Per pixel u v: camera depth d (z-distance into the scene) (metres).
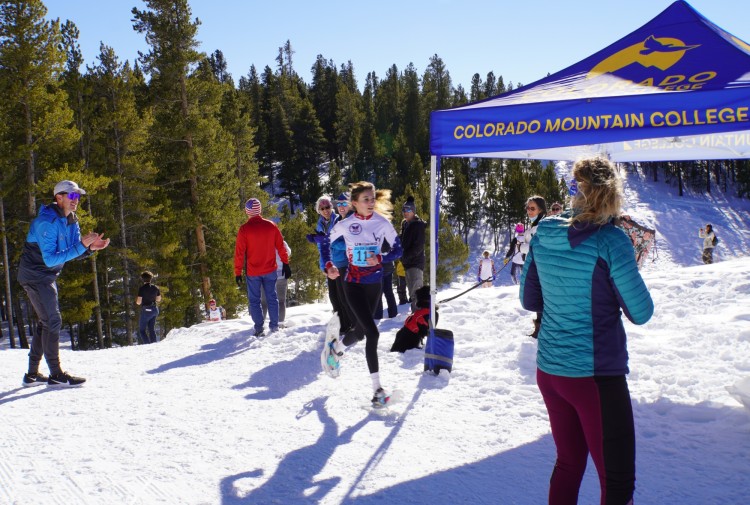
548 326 2.36
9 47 22.53
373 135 93.38
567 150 7.49
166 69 28.09
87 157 28.28
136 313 30.94
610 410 2.19
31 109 23.69
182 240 30.81
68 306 27.23
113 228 27.38
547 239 2.38
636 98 4.28
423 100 109.06
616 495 2.17
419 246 8.13
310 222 52.12
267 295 7.71
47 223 4.86
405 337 6.03
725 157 6.94
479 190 88.00
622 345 2.24
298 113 94.69
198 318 30.39
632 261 2.18
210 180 30.50
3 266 26.83
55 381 5.32
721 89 4.07
